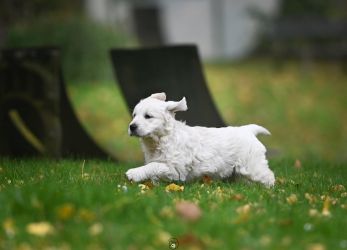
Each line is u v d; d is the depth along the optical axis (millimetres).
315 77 33188
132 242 6164
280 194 8828
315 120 26188
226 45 42562
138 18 42562
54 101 13781
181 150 9406
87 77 25234
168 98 13914
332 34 34750
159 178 9367
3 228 6535
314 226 7027
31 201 6984
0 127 14156
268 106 27391
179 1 43281
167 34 43375
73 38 24953
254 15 38875
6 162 12000
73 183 8766
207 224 6676
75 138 14523
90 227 6508
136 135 9195
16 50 13781
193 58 14477
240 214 7246
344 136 24656
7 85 13961
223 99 27656
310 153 20984
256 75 32781
